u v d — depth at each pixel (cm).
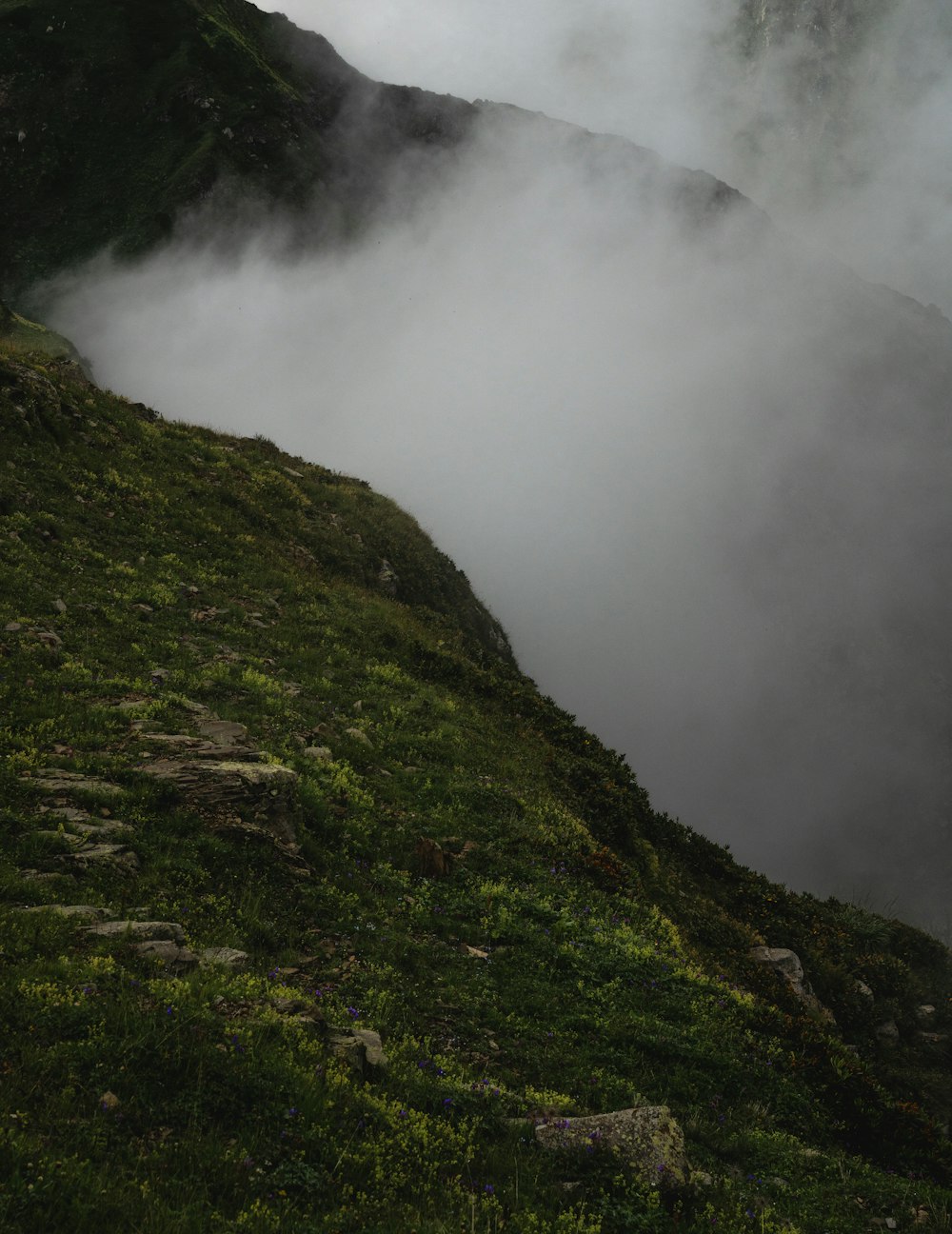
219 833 1259
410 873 1525
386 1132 747
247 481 3556
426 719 2295
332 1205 634
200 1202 575
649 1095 1123
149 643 2038
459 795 1897
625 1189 801
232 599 2573
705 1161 995
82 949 862
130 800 1243
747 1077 1262
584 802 2288
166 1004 773
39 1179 543
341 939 1205
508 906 1519
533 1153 818
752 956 2039
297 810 1437
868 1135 1255
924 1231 967
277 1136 677
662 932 1709
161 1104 661
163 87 16912
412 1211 661
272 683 2053
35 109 15938
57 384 3195
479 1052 1074
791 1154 1093
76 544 2384
